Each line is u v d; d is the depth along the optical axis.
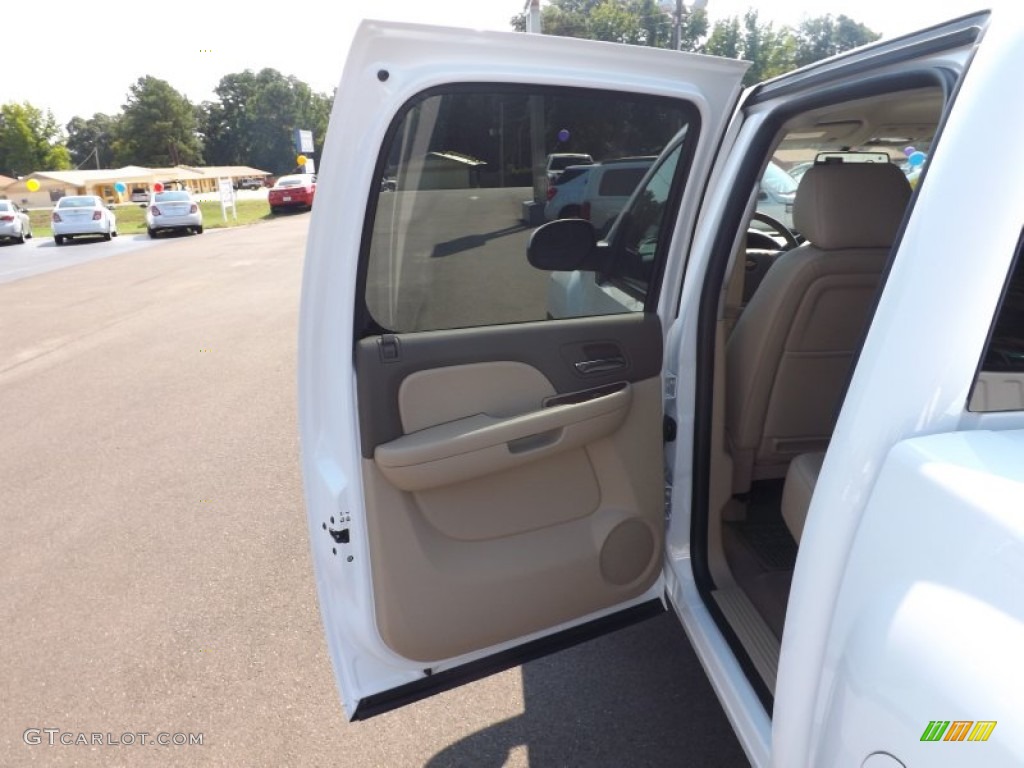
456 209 1.59
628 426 1.89
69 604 3.06
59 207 21.02
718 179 1.88
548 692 2.43
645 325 1.88
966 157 1.06
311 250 1.61
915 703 0.94
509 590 1.79
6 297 11.56
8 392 6.27
